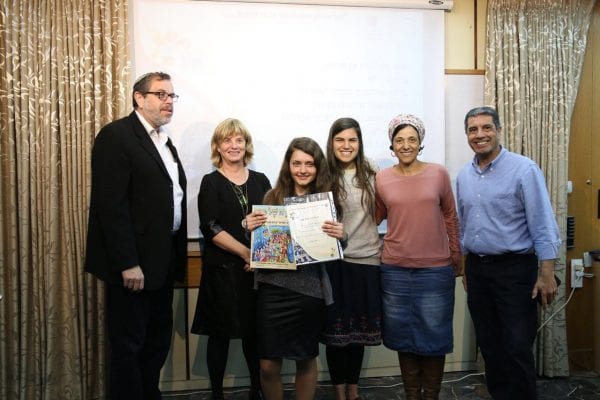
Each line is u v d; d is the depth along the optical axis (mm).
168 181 1909
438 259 1890
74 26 2230
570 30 2586
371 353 2629
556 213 2596
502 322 1938
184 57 2410
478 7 2654
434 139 2615
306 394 1832
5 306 2246
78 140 2256
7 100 2201
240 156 2131
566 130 2592
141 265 1848
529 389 1883
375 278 1960
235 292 2016
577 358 2725
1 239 2221
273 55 2475
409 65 2580
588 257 2715
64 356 2285
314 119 2525
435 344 1891
